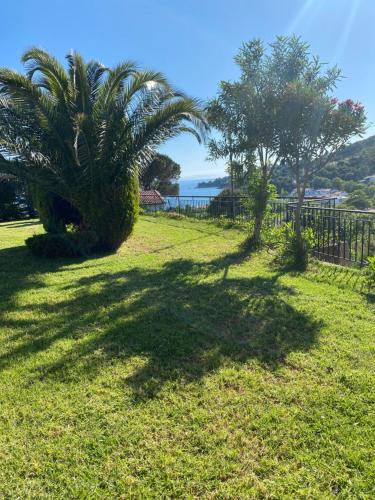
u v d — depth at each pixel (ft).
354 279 17.47
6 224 50.08
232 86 20.86
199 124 24.86
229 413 8.00
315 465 6.61
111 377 9.53
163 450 7.02
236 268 20.54
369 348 10.71
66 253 24.49
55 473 6.57
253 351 10.73
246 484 6.27
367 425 7.52
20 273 20.72
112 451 7.03
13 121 23.59
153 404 8.38
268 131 20.01
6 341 11.94
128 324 12.85
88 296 16.12
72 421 7.90
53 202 30.30
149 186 111.34
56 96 25.05
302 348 10.82
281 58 20.25
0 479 6.47
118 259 24.03
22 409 8.33
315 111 18.28
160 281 18.16
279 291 16.06
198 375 9.53
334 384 8.96
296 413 7.92
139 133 25.57
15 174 24.38
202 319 13.17
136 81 24.99
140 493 6.13
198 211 46.50
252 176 26.43
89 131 24.08
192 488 6.21
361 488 6.13
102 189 25.30
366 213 20.21
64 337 12.07
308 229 21.79
